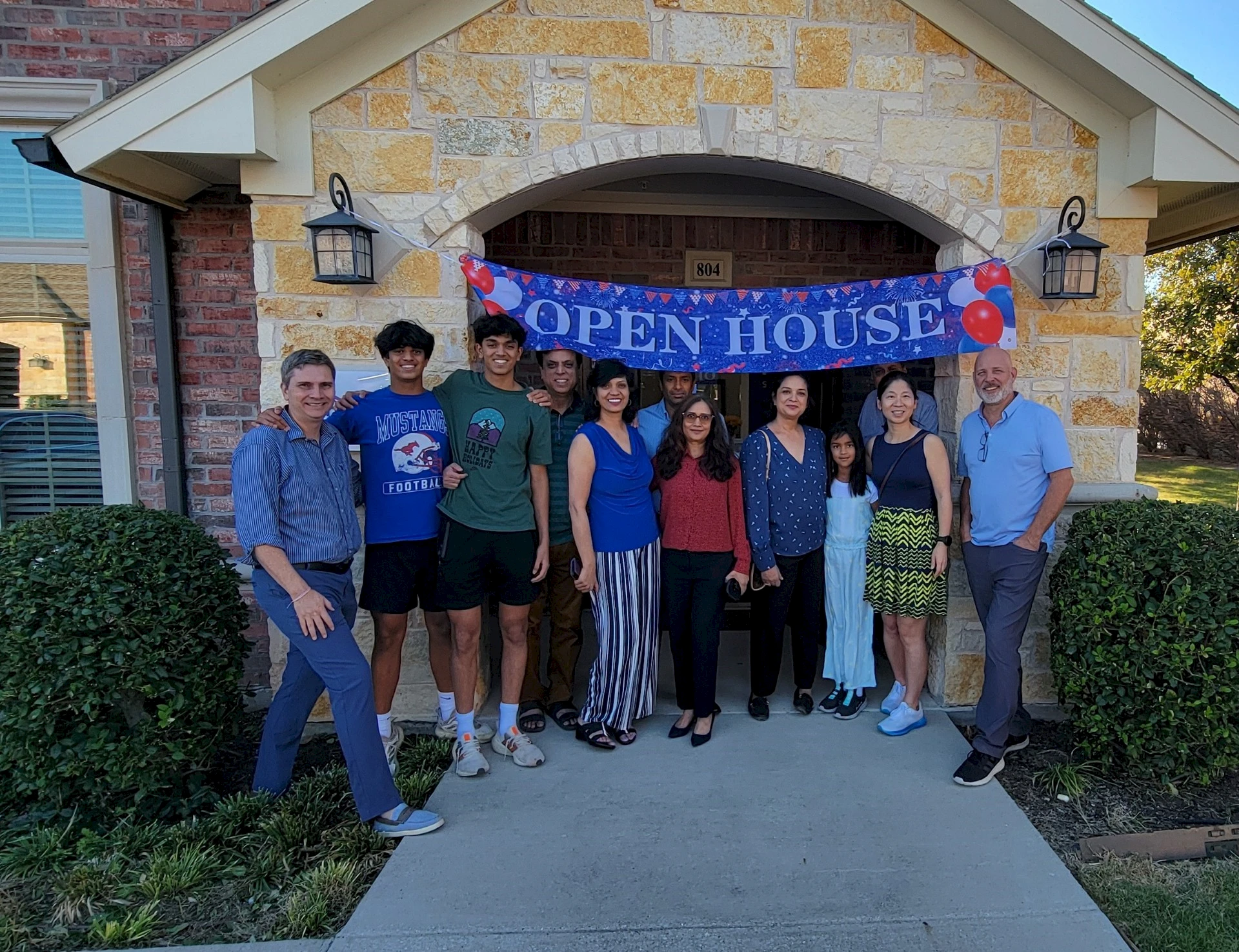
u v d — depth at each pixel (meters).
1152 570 3.31
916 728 3.97
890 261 6.54
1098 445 4.27
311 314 3.96
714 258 6.41
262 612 4.65
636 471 3.65
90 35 4.35
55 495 4.70
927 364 6.66
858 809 3.24
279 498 3.02
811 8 4.01
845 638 4.07
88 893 2.78
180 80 3.54
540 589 4.01
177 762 3.22
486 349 3.44
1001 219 4.16
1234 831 3.09
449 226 3.96
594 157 3.98
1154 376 10.57
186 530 3.45
